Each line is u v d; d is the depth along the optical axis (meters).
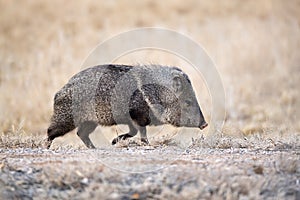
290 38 49.69
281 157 17.78
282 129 27.70
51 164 17.44
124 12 63.03
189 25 57.50
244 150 20.34
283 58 46.78
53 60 43.91
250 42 49.25
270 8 60.25
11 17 60.59
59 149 20.89
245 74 43.81
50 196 15.78
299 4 58.06
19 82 38.22
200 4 65.00
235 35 52.06
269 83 41.91
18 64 45.47
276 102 37.44
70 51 46.78
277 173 17.12
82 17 60.53
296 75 43.00
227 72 44.09
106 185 15.81
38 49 50.69
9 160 18.27
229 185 15.98
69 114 22.06
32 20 60.22
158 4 65.31
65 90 22.14
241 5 63.88
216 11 63.06
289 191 16.17
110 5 64.44
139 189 15.80
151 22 59.91
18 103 33.47
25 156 18.94
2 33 57.03
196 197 15.47
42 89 35.34
